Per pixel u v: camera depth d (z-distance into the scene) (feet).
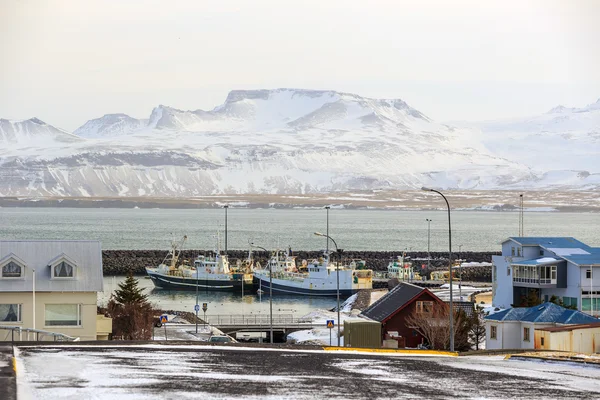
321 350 309.01
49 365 215.31
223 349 286.66
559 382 229.66
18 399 163.73
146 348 275.18
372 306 575.38
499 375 240.53
